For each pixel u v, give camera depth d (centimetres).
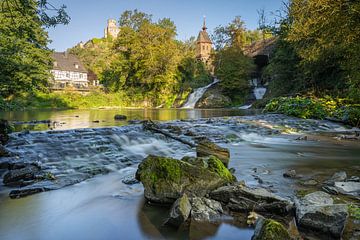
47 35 2983
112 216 452
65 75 6969
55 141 882
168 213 463
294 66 2980
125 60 5428
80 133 1009
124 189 578
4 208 477
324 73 2677
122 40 5425
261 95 4791
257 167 753
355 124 1670
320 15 1251
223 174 561
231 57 5050
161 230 404
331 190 532
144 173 526
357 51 1328
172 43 5484
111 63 5806
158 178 506
